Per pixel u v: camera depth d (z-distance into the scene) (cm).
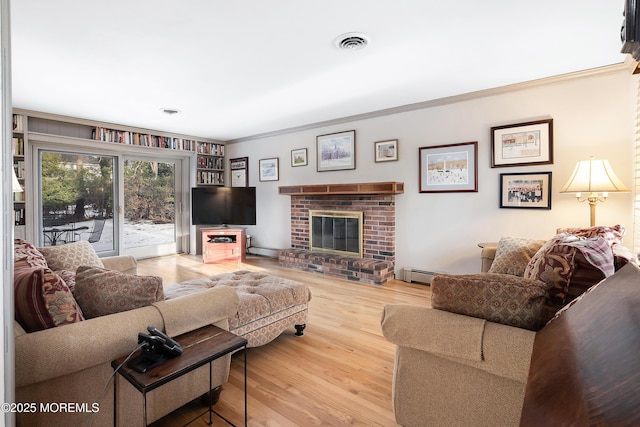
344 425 160
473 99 363
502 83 331
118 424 137
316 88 341
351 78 313
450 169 382
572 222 312
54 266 245
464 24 217
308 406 175
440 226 393
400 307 146
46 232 449
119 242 523
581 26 220
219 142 643
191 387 164
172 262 541
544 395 66
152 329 132
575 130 308
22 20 207
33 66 279
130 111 423
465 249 376
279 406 175
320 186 468
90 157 492
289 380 200
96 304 149
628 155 285
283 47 248
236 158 632
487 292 129
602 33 229
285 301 243
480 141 361
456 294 135
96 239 501
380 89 346
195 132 570
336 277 441
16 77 303
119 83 321
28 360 110
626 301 78
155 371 120
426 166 399
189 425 160
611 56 268
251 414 168
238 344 145
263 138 585
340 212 475
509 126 339
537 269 139
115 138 495
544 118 323
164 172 591
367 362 221
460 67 289
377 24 216
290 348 241
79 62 271
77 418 126
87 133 474
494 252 302
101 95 357
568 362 70
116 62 272
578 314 88
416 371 142
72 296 141
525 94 332
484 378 125
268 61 273
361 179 458
